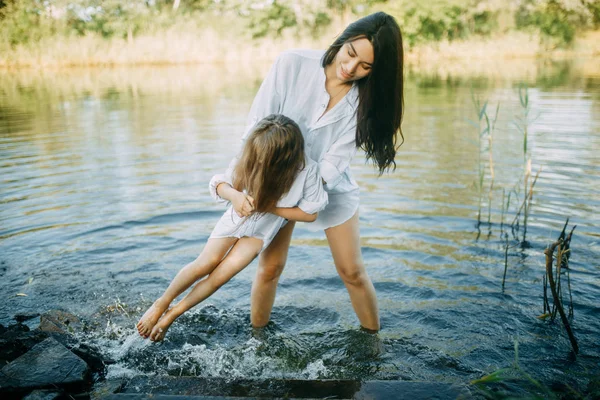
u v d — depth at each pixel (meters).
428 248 4.29
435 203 5.28
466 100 11.55
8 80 18.17
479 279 3.78
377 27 2.51
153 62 26.30
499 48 27.53
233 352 3.03
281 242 3.00
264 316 3.26
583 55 25.89
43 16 26.03
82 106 11.66
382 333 3.18
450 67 21.33
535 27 28.03
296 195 2.69
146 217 4.97
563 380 2.67
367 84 2.65
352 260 2.99
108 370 2.83
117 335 3.18
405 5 26.69
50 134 8.60
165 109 11.12
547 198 5.29
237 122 9.40
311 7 29.38
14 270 3.93
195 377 2.68
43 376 2.54
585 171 6.05
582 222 4.68
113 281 3.80
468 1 27.75
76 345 2.96
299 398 2.50
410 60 26.62
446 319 3.29
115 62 25.75
